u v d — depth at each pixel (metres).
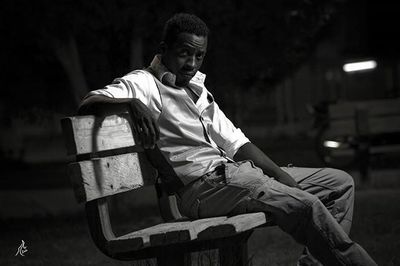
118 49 12.21
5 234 10.09
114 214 11.97
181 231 3.60
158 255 3.92
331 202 4.50
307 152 20.23
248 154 4.55
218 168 4.24
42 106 13.24
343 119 14.15
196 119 4.32
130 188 4.12
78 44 12.36
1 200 15.68
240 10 11.92
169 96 4.26
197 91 4.53
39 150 34.97
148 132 3.87
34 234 9.61
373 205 10.27
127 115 4.25
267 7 11.98
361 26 29.70
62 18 11.27
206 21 11.52
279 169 4.45
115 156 4.01
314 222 3.92
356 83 30.70
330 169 4.56
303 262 4.24
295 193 3.99
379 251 6.63
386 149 14.47
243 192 4.09
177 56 4.31
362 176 14.09
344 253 3.90
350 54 30.09
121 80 4.17
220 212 4.18
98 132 3.90
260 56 12.48
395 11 29.08
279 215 4.01
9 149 27.42
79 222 11.12
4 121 13.73
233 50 12.05
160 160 4.30
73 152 3.67
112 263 6.74
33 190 17.66
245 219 3.81
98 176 3.80
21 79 12.73
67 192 16.94
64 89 13.24
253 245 7.57
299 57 13.58
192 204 4.24
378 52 29.38
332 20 13.59
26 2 11.18
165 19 11.10
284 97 34.00
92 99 3.84
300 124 32.84
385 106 13.98
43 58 12.25
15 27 11.61
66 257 7.48
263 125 35.19
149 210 12.27
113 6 10.91
